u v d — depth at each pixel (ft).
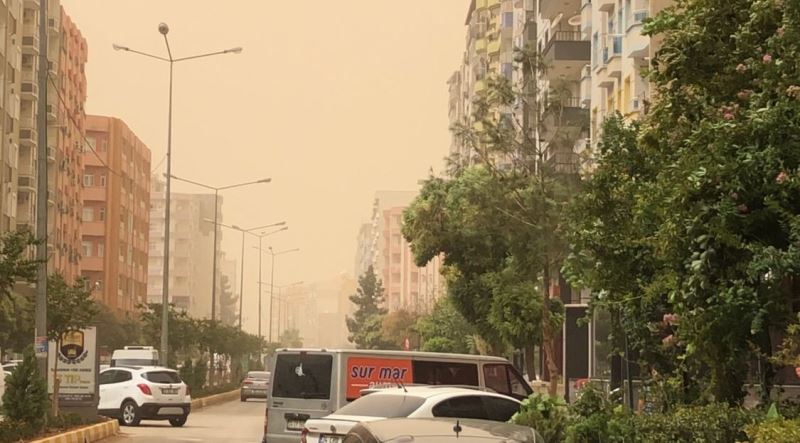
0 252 81.30
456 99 437.17
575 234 57.52
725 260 42.50
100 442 97.04
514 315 125.49
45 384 89.51
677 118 47.44
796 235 39.68
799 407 43.98
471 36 367.45
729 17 46.32
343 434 50.96
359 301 581.94
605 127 59.47
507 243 110.93
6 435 81.10
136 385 124.57
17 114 255.29
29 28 267.80
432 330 218.59
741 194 41.32
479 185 109.19
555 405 53.47
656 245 46.11
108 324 303.68
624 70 138.82
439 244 137.90
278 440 73.00
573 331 108.37
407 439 28.71
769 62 42.29
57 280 105.50
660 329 57.88
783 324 42.63
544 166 106.22
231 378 325.21
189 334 228.02
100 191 403.13
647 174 57.77
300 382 73.10
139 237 461.78
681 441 44.65
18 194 268.00
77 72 351.87
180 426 127.24
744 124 41.39
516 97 109.81
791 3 42.32
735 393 48.08
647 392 59.82
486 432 29.45
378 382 73.46
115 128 408.46
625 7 138.72
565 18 197.98
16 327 186.60
